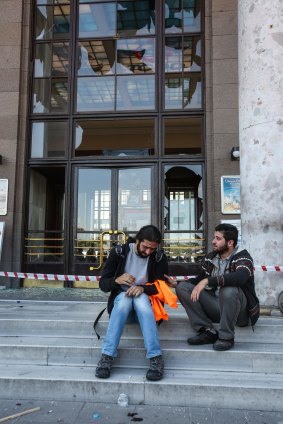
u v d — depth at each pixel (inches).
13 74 360.5
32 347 156.8
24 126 358.9
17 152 354.3
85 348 155.3
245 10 212.2
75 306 215.6
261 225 192.4
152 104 364.5
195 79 363.9
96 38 375.9
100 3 379.9
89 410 130.0
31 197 363.6
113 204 356.2
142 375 142.8
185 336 164.4
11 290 324.8
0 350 157.6
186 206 350.3
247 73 207.0
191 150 354.9
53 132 366.3
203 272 160.7
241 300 149.4
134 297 145.3
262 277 188.1
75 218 355.6
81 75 373.1
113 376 141.5
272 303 185.0
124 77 370.6
